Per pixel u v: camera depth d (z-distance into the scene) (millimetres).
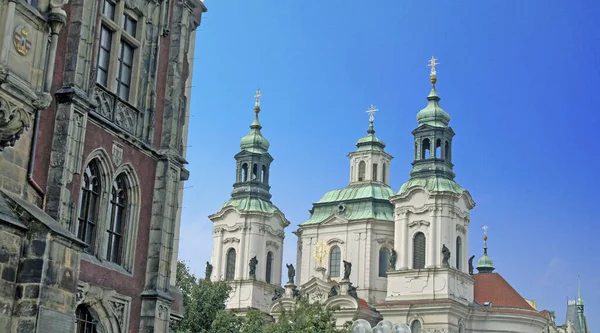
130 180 36375
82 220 33344
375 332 28281
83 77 32500
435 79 114938
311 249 118688
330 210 120375
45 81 27688
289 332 78250
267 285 119938
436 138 110062
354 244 115375
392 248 114375
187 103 43375
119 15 36344
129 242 36000
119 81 36750
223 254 122250
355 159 122875
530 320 104750
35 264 25953
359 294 112562
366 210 117062
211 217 124562
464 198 107875
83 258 32750
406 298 103188
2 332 25234
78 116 32031
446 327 99000
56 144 31047
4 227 25578
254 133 129125
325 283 109250
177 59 39875
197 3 44062
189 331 68625
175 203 38625
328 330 77375
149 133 37781
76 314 32844
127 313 35250
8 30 25219
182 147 42438
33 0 27484
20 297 25781
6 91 25172
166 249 37594
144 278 36750
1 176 27812
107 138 34625
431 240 104188
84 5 32781
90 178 33969
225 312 74688
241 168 127250
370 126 124500
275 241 123875
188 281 73438
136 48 37906
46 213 29453
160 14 39438
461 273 103938
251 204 123250
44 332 25703
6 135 25734
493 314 104312
